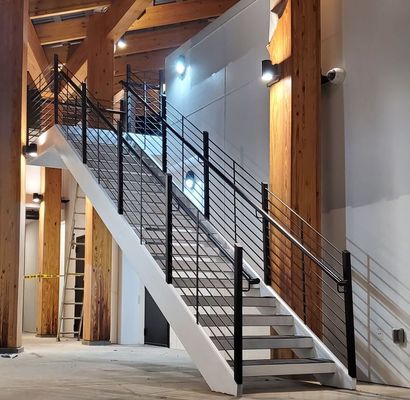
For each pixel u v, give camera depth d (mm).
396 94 5668
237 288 4859
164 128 7629
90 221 10234
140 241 6352
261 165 7402
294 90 6262
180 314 5562
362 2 6105
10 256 8164
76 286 12992
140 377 5910
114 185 7418
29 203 13367
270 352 6750
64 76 8680
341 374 5270
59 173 13031
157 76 13031
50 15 10516
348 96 6227
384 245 5699
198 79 9086
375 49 5926
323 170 6516
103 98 10406
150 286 6121
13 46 8430
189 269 5969
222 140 8320
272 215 6477
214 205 8195
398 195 5586
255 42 7680
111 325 10242
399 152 5602
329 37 6543
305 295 6062
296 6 6328
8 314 8156
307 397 4758
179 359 7715
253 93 7660
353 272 6051
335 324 5895
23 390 5023
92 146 8398
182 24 11938
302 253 6133
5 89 8336
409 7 5578
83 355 8211
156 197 7461
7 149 8266
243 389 5172
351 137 6156
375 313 5777
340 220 6246
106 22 10414
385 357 5641
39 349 9180
